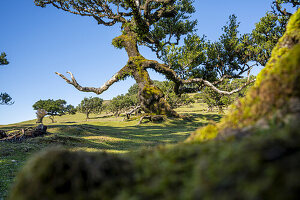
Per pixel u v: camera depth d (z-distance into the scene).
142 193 1.00
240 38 29.12
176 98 55.34
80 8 29.45
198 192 0.84
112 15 30.42
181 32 36.56
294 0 21.97
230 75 31.50
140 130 24.22
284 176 0.70
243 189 0.75
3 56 28.39
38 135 12.50
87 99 81.75
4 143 10.39
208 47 31.47
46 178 1.21
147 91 30.77
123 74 30.48
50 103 75.81
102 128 26.59
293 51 1.65
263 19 24.83
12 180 5.31
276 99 1.51
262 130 1.29
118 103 76.88
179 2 34.88
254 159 0.82
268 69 2.15
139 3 27.27
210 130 1.78
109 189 1.12
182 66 31.62
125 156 1.45
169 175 1.03
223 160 0.93
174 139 14.59
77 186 1.17
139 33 29.94
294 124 1.05
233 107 1.92
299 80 1.45
